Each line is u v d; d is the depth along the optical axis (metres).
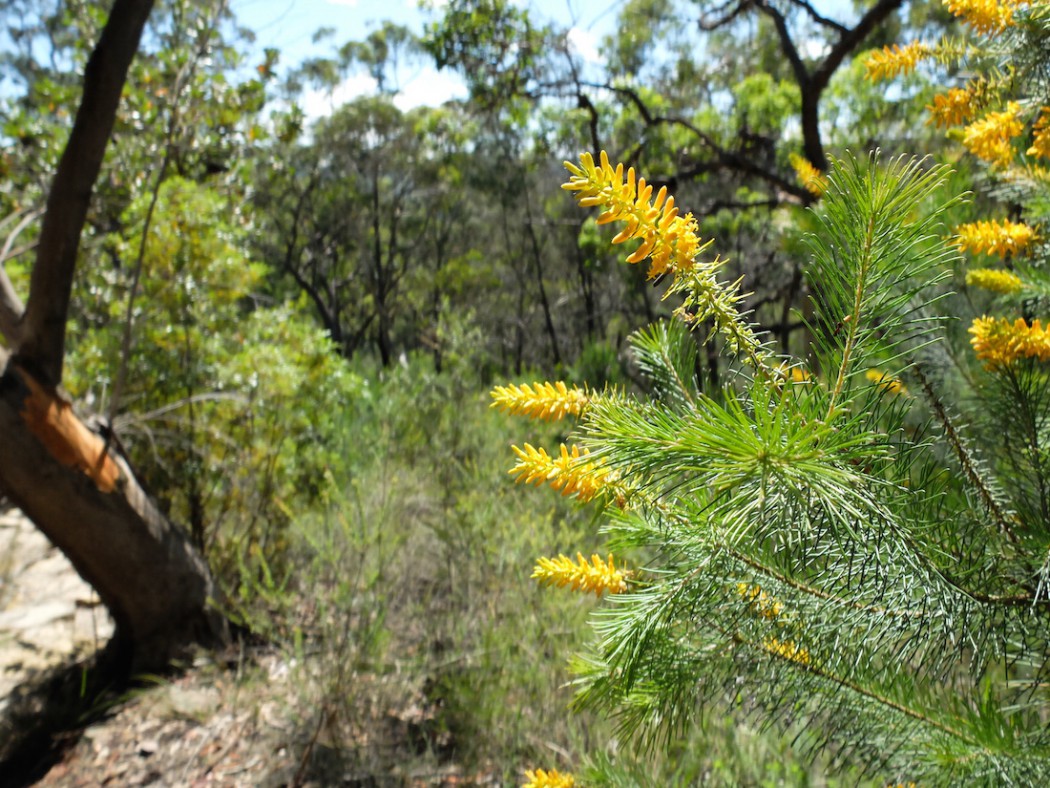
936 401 1.14
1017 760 1.04
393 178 25.59
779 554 0.92
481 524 4.26
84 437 3.83
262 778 3.21
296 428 5.18
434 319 23.25
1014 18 1.11
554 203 18.52
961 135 1.30
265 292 14.98
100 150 3.63
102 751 3.49
